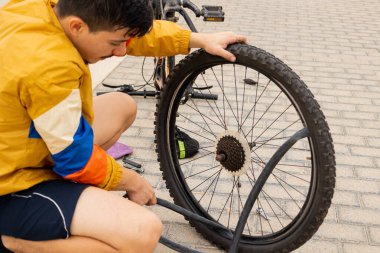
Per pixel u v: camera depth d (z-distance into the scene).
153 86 4.31
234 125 3.64
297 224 2.14
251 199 2.14
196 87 4.17
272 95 4.16
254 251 2.28
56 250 1.77
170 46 2.16
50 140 1.59
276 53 5.25
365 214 2.68
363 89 4.36
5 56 1.55
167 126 2.50
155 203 2.04
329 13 7.08
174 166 2.56
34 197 1.70
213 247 2.43
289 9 7.21
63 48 1.57
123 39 1.61
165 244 2.17
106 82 4.42
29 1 1.64
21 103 1.58
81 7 1.52
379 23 6.61
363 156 3.27
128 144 3.37
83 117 1.66
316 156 1.99
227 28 6.14
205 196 2.83
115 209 1.72
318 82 4.49
